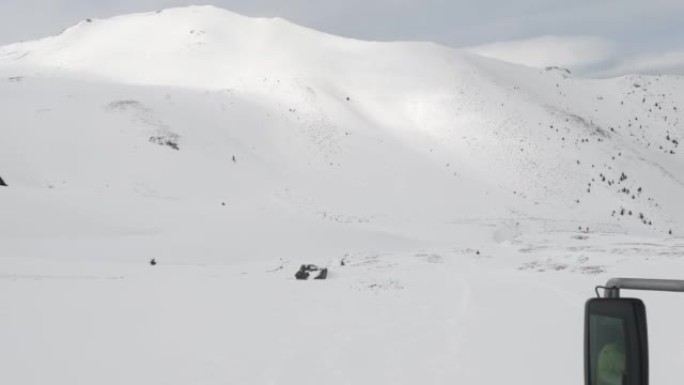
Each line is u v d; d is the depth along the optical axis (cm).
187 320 1652
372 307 1880
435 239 8331
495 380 978
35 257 4431
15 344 1312
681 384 913
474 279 2705
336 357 1174
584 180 16675
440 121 19700
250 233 6178
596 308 248
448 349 1223
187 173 13688
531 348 1209
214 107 18912
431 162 16625
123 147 14188
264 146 16838
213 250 5338
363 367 1090
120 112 16350
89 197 6850
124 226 6000
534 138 18712
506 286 2364
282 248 5741
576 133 19712
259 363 1136
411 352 1204
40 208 6078
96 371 1089
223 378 1034
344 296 2202
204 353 1230
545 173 16688
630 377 230
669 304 1656
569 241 5634
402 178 15375
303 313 1773
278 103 19762
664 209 16175
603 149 19025
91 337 1403
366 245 6359
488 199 14562
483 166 16725
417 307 1862
